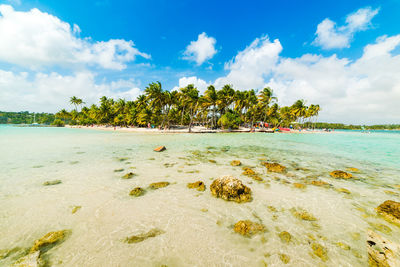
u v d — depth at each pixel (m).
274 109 64.38
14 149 13.23
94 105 80.56
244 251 3.21
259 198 5.38
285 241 3.46
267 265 2.89
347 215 4.46
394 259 2.84
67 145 15.72
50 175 7.16
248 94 52.53
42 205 4.69
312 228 3.90
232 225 3.99
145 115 50.53
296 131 61.72
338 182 6.89
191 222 4.08
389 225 3.99
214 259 3.01
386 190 6.11
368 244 3.31
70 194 5.41
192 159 10.49
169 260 2.97
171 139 22.84
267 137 30.03
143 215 4.33
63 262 2.87
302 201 5.22
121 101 68.69
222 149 14.70
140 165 8.90
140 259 2.98
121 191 5.71
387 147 17.59
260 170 8.39
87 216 4.22
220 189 5.48
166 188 6.03
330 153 13.42
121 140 20.75
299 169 8.70
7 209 4.44
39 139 20.88
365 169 8.86
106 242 3.36
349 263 2.91
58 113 97.88
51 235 3.42
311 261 2.97
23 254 3.02
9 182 6.31
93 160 9.84
